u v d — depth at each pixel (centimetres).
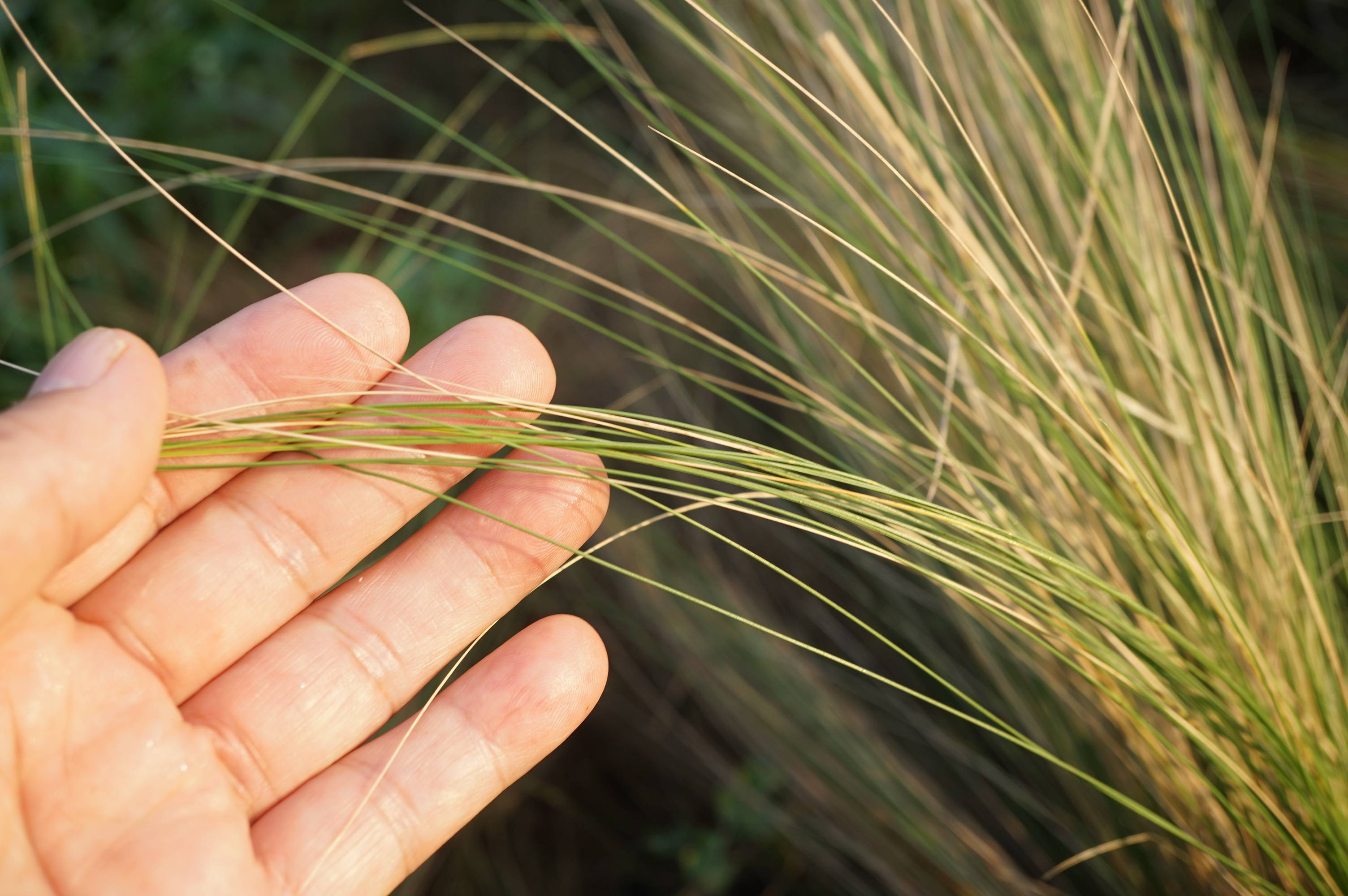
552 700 34
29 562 31
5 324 45
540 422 33
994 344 35
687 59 49
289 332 34
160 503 33
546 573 35
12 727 32
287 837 33
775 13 40
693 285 49
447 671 41
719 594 42
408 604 34
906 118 37
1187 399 35
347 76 59
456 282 48
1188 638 34
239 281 50
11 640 32
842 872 40
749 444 32
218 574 33
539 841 43
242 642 34
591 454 33
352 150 58
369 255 53
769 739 41
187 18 55
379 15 61
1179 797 35
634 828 43
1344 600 37
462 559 34
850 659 42
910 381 38
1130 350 36
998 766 40
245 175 37
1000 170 38
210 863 32
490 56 60
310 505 34
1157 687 33
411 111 35
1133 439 34
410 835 34
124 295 49
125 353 31
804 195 41
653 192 50
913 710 40
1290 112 48
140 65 52
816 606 43
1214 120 38
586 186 55
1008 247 37
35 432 31
